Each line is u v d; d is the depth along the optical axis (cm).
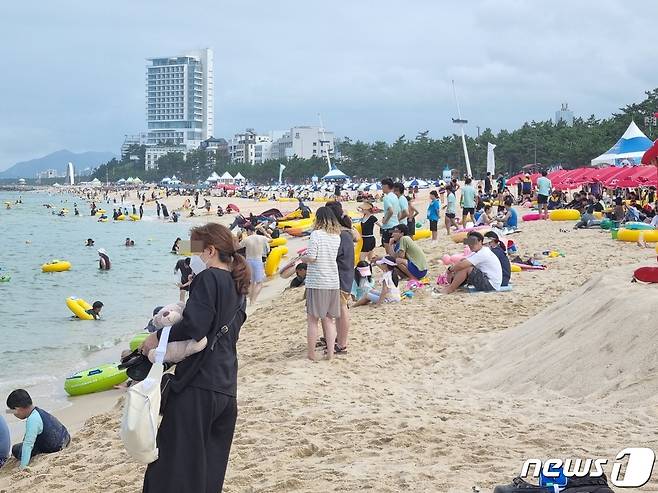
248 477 574
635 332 780
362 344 1085
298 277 1858
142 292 2494
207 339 410
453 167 13312
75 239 5116
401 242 1564
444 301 1344
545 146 10800
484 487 501
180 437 404
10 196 19525
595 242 2111
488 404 753
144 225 6756
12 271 3195
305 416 730
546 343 901
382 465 573
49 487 640
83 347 1612
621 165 4450
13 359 1498
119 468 656
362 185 10244
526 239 2252
